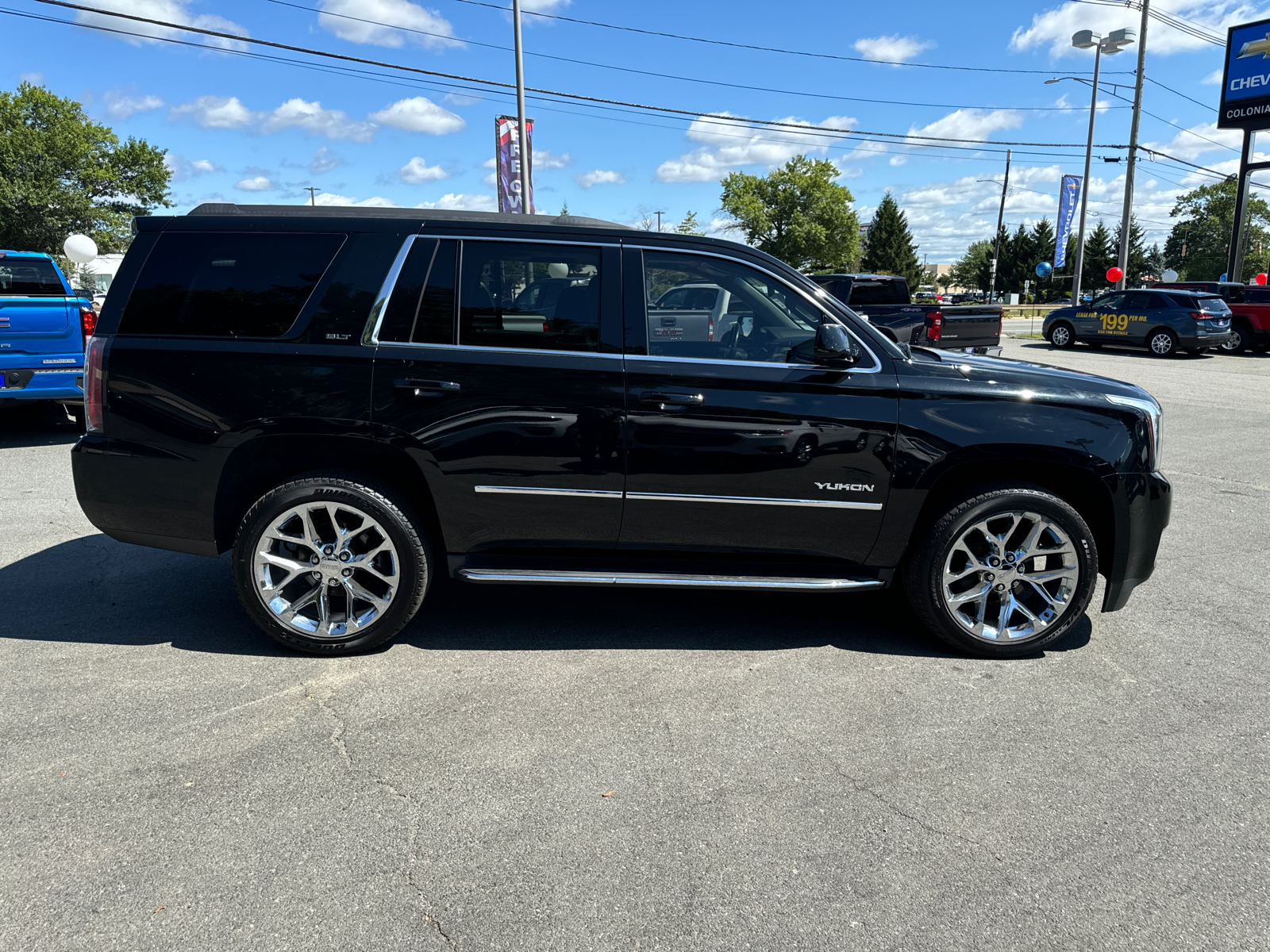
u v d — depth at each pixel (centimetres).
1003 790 276
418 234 357
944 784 279
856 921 215
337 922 212
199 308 355
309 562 362
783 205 7369
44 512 586
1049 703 338
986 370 375
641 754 294
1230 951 208
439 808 261
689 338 362
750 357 363
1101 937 212
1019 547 373
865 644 394
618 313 358
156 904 217
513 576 365
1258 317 2145
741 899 223
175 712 316
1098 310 2194
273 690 335
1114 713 330
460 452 353
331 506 355
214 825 249
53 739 294
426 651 375
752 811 262
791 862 238
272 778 274
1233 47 3006
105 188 5347
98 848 238
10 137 4934
